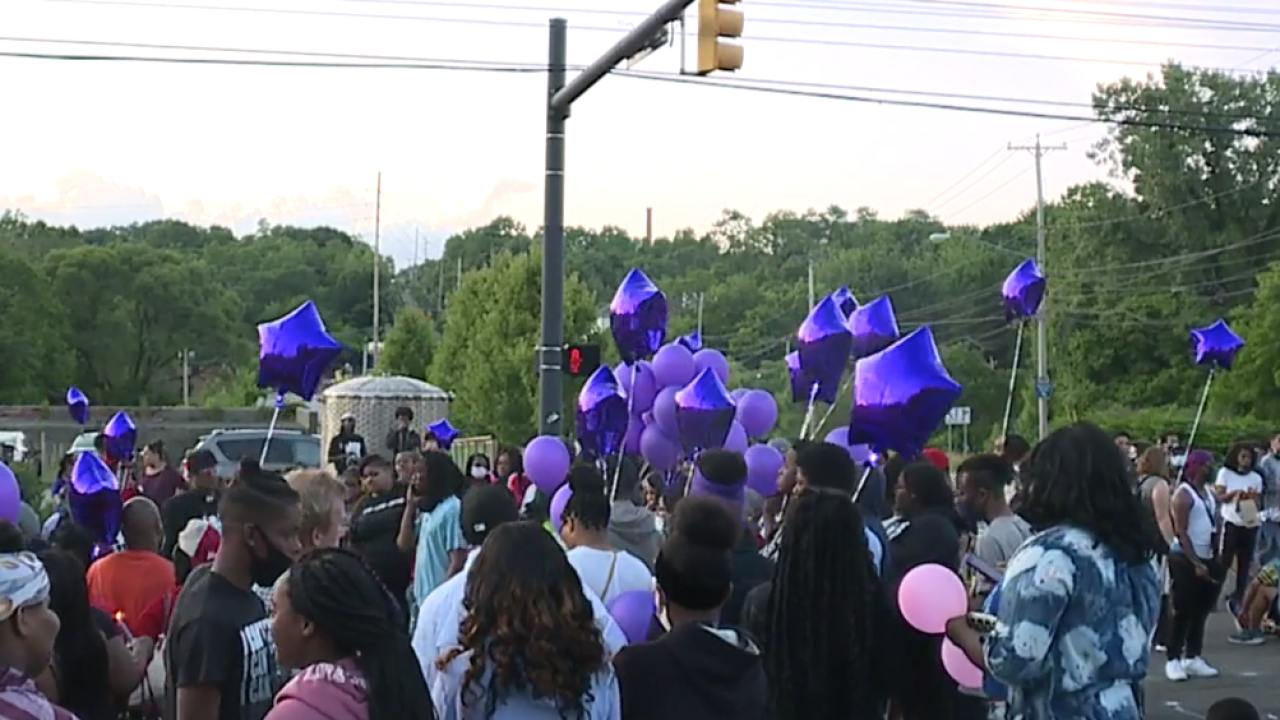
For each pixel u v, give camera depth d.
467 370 39.44
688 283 85.38
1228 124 59.19
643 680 4.23
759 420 10.44
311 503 4.95
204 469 10.75
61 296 61.09
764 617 5.04
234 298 69.06
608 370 10.02
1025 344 62.19
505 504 6.34
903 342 6.75
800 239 101.56
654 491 9.90
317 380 9.96
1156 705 11.05
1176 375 56.38
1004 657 4.04
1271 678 12.12
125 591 6.52
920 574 4.61
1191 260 58.81
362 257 103.50
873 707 5.05
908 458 7.70
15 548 5.22
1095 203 61.16
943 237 60.41
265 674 4.31
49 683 4.45
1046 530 4.16
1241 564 14.53
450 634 4.51
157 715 5.69
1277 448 14.80
